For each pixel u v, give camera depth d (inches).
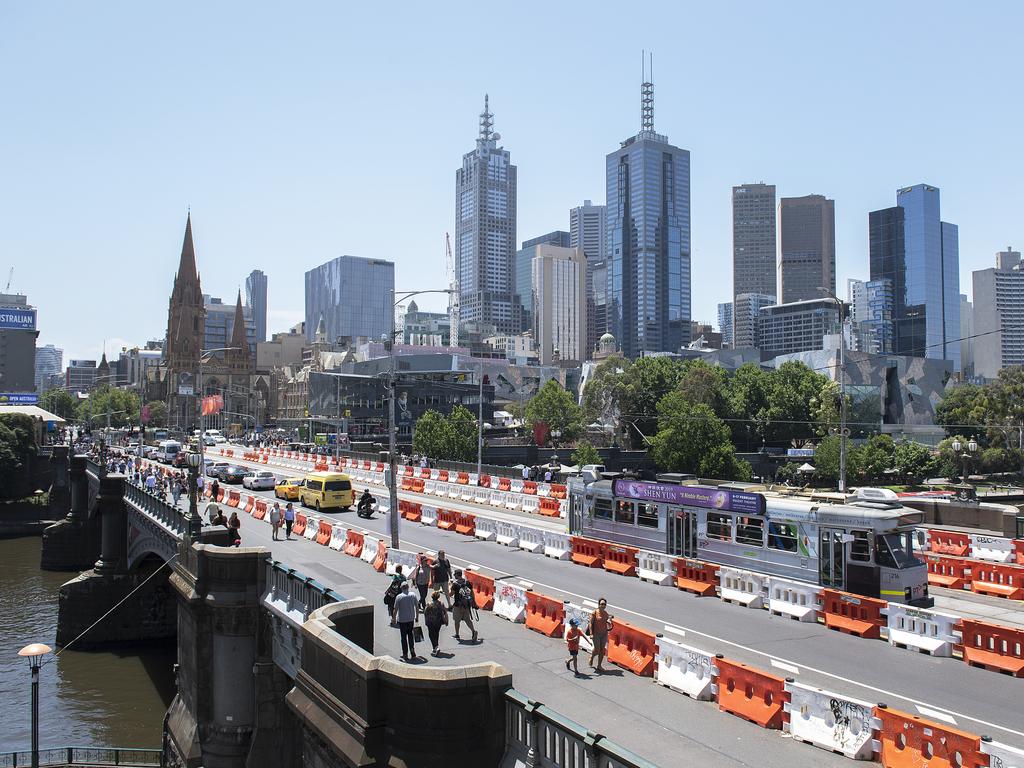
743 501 1101.7
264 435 6973.4
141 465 3147.1
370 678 561.9
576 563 1294.3
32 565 3046.3
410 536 1600.6
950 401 5413.4
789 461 4576.8
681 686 709.3
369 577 1206.3
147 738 1424.7
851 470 4010.8
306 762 682.8
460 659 799.7
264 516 1909.4
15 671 1825.8
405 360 5999.0
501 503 2140.7
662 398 4778.5
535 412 4781.0
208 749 1053.8
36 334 6589.6
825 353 6363.2
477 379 6865.2
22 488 4318.4
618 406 4916.3
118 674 1814.7
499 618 981.2
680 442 3961.6
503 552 1406.3
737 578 1015.0
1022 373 4210.1
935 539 1349.7
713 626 900.0
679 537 1214.9
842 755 573.0
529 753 522.3
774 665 761.0
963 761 503.5
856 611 875.4
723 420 4254.4
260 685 1023.0
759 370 5260.8
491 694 550.3
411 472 2915.8
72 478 3024.1
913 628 818.2
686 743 597.0
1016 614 951.6
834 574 970.7
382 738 560.4
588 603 1005.2
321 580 1181.7
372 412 5364.2
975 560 1160.8
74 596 2064.5
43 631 2143.2
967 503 1533.0
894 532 933.8
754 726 633.0
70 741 1411.2
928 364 6427.2
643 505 1288.1
